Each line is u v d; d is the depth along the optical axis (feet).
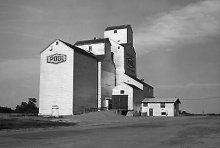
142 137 56.44
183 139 53.06
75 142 47.37
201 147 42.63
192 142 48.49
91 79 186.50
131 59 247.70
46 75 174.19
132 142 48.11
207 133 66.03
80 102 170.71
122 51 230.48
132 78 224.53
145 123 111.75
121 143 46.65
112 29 253.44
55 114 164.35
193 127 87.35
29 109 251.60
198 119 151.43
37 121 106.22
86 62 181.68
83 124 100.17
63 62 169.48
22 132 65.87
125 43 246.27
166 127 87.51
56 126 86.53
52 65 173.17
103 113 166.30
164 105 211.20
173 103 208.64
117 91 203.92
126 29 247.91
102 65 201.26
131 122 119.34
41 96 173.58
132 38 262.47
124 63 230.07
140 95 216.54
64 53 169.89
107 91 207.62
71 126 89.10
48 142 47.16
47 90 172.24
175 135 60.90
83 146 42.70
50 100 170.19
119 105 201.57
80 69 173.47
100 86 194.59
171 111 208.33
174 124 104.37
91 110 182.60
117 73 229.25
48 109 169.89
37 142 47.11
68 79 165.99
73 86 164.25
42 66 176.35
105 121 125.29
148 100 218.59
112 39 252.01
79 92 170.40
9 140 49.80
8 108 246.27
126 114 196.85
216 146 43.73
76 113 165.48
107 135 60.08
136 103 206.18
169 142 48.39
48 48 176.04
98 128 81.76
